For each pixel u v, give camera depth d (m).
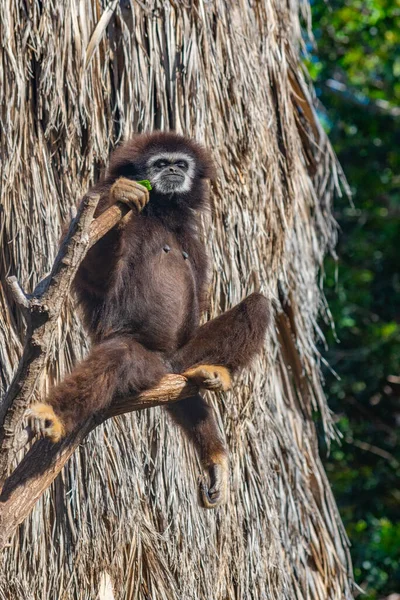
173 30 12.12
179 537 11.23
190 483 11.41
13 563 10.16
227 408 11.88
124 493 10.82
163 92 11.93
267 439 12.25
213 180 11.48
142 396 8.43
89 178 11.29
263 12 13.41
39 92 11.17
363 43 24.95
